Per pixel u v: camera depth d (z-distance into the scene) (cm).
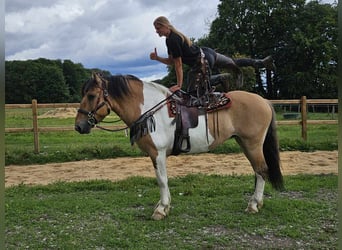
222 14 3784
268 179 461
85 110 416
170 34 438
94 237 388
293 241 372
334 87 3512
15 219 443
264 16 3678
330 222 421
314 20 3738
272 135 459
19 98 4688
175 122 423
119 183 614
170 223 422
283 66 3762
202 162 830
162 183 434
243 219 432
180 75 447
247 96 455
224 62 492
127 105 425
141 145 427
